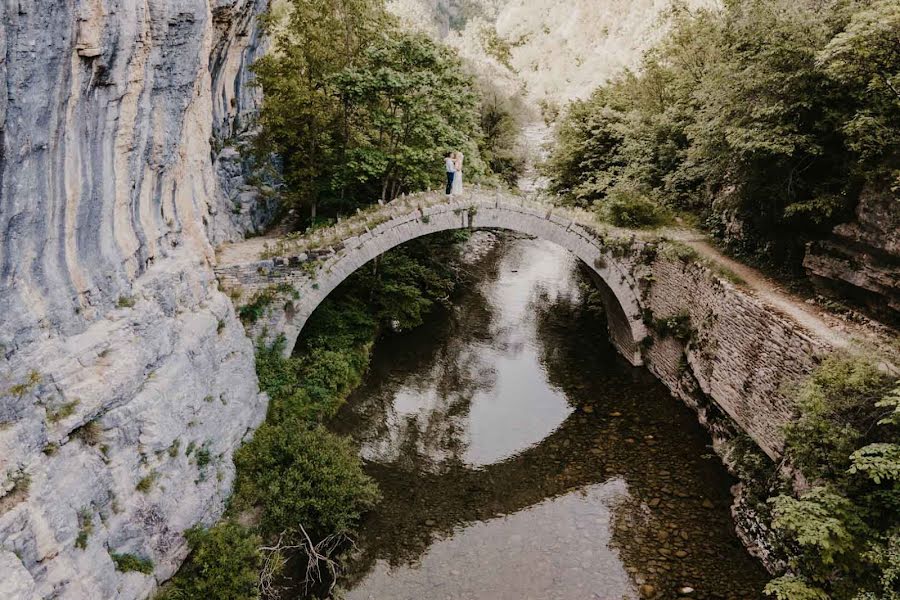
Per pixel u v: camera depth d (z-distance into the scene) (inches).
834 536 368.2
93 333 378.0
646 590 450.0
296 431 563.8
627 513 537.6
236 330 593.0
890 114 507.2
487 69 2142.0
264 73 770.8
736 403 595.5
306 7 767.7
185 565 425.4
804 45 548.7
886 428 396.2
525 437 673.0
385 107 849.5
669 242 763.4
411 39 799.1
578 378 801.6
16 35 282.5
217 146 790.5
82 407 349.7
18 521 292.4
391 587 460.4
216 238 736.3
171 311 483.2
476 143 1171.3
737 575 460.1
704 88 698.2
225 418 516.4
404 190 939.3
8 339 311.6
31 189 319.3
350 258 695.1
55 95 321.7
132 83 394.3
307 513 495.5
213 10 624.4
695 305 692.1
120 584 357.7
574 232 765.3
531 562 484.1
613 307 856.3
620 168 1042.7
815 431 426.3
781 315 542.3
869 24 476.7
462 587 460.1
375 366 827.4
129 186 430.3
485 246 1433.3
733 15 650.2
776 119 577.6
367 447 651.5
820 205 553.0
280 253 676.1
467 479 599.5
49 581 306.0
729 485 566.9
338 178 826.8
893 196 495.2
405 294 900.0
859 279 531.8
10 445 303.0
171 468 421.7
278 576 466.6
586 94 2630.4
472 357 885.2
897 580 344.5
